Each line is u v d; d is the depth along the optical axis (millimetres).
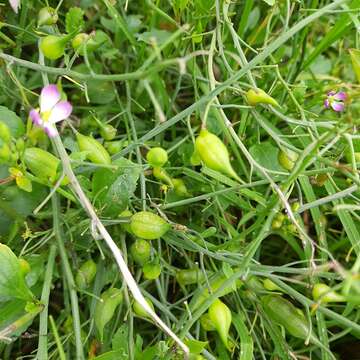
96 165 148
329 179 175
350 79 230
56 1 210
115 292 153
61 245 153
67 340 162
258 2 230
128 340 153
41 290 165
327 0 225
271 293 160
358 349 202
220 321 149
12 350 186
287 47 231
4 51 206
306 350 178
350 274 112
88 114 207
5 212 166
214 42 170
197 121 197
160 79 189
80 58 221
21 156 146
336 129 138
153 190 195
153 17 205
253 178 201
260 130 207
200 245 170
